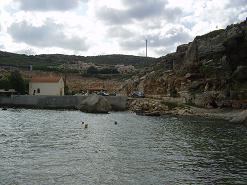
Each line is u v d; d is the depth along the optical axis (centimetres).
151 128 6731
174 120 8425
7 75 14462
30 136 5362
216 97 10975
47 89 13738
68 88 17150
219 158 3959
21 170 3225
